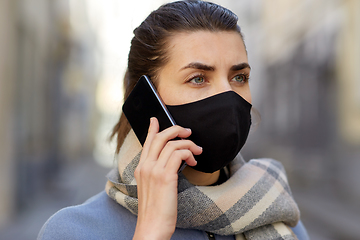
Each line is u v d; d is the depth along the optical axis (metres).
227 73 1.07
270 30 16.17
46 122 10.16
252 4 18.77
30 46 8.48
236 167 1.25
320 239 5.54
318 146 10.66
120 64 1.47
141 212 0.90
